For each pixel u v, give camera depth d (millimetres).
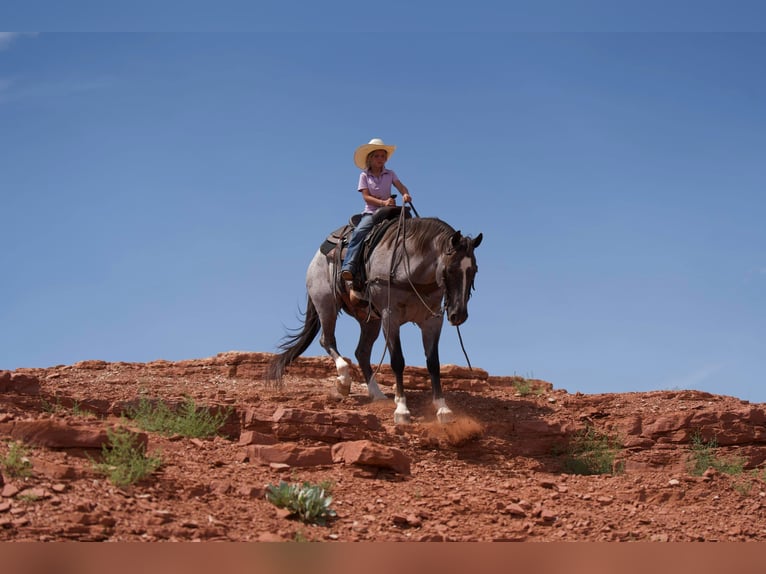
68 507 7094
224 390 12836
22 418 9359
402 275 11781
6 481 7367
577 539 8273
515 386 14781
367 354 13305
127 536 6840
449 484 9930
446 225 11836
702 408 13102
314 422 10617
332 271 13258
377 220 12703
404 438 11203
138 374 13898
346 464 9812
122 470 8008
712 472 10695
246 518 7797
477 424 11750
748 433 12609
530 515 8914
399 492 9297
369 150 13086
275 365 13430
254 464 9539
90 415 10312
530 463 11672
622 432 12672
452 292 11211
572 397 13641
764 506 10062
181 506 7793
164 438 9789
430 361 11977
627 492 10047
